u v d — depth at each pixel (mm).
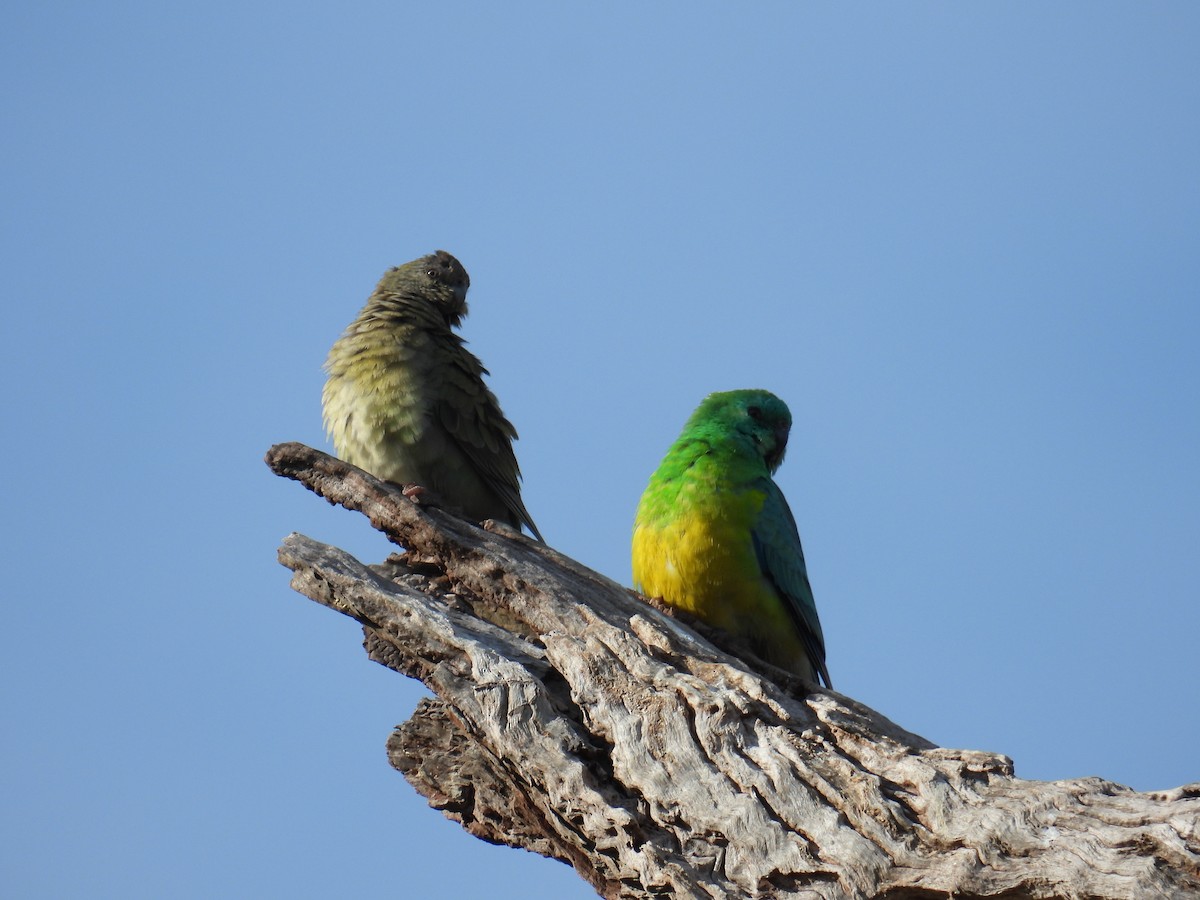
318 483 13648
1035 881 9031
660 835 10477
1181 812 8898
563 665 11680
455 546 13008
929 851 9555
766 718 11008
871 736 10703
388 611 12242
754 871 9875
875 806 9875
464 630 12109
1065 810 9312
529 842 12961
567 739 11062
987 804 9633
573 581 12945
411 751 13281
